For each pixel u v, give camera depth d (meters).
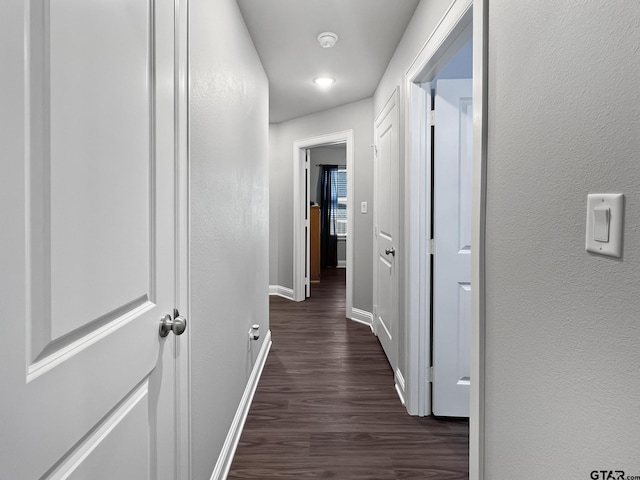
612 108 0.65
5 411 0.48
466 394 2.08
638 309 0.60
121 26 0.76
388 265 2.83
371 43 2.48
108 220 0.72
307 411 2.16
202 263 1.32
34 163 0.53
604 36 0.66
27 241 0.52
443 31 1.56
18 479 0.50
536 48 0.87
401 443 1.86
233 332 1.82
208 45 1.38
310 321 3.97
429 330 2.12
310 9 2.05
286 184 4.95
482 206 1.13
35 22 0.53
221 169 1.58
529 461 0.90
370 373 2.68
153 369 0.92
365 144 3.79
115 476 0.75
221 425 1.60
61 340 0.59
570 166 0.76
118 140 0.75
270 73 3.05
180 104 1.08
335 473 1.64
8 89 0.48
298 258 4.85
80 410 0.63
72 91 0.61
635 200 0.60
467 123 2.03
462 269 2.04
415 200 2.09
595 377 0.69
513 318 0.98
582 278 0.72
